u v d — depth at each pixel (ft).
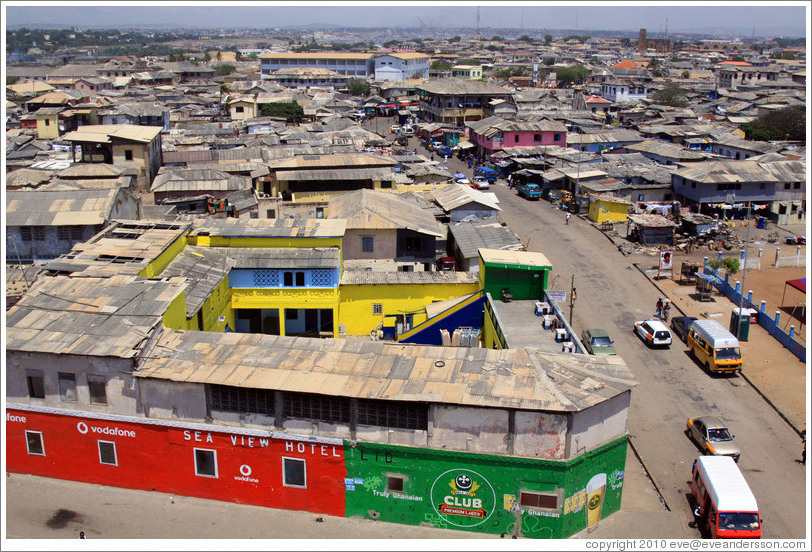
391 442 97.25
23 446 108.68
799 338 166.71
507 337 127.34
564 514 95.61
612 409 97.91
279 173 241.76
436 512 98.73
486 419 93.91
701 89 640.17
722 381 148.87
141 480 106.42
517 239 196.65
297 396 98.32
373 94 622.95
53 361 103.60
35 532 96.73
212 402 101.09
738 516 97.14
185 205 239.30
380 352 106.73
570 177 289.53
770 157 307.58
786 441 127.03
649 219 239.71
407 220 190.60
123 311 112.78
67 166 288.71
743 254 224.33
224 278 151.74
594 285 202.80
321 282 158.92
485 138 372.99
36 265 169.89
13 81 640.17
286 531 98.07
